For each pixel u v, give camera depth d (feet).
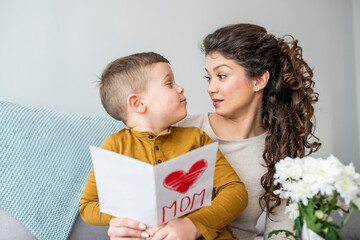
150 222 2.81
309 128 3.94
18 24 5.98
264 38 3.70
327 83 8.09
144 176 2.59
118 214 2.93
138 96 3.46
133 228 2.87
